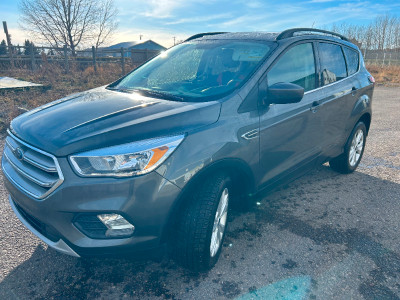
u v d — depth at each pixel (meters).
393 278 2.38
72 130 2.08
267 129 2.65
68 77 13.78
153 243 2.05
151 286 2.26
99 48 29.64
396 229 3.03
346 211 3.35
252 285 2.28
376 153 5.24
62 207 1.93
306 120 3.10
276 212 3.29
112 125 2.09
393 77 20.28
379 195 3.73
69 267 2.43
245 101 2.52
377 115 8.41
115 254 2.01
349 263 2.53
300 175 3.36
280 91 2.48
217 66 2.92
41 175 2.06
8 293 2.17
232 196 2.79
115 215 1.93
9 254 2.55
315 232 2.95
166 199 2.01
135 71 3.47
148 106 2.37
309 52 3.27
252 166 2.56
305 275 2.39
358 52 4.33
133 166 1.92
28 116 2.55
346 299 2.17
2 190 3.61
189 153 2.09
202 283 2.29
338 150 3.91
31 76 13.59
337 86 3.63
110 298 2.15
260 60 2.78
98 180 1.90
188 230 2.16
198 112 2.27
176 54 3.42
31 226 2.25
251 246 2.72
